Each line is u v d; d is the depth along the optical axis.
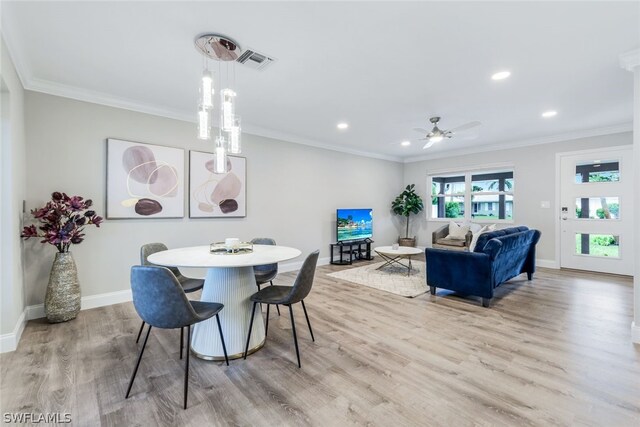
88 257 3.32
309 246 5.64
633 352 2.30
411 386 1.88
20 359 2.20
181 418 1.60
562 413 1.63
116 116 3.49
